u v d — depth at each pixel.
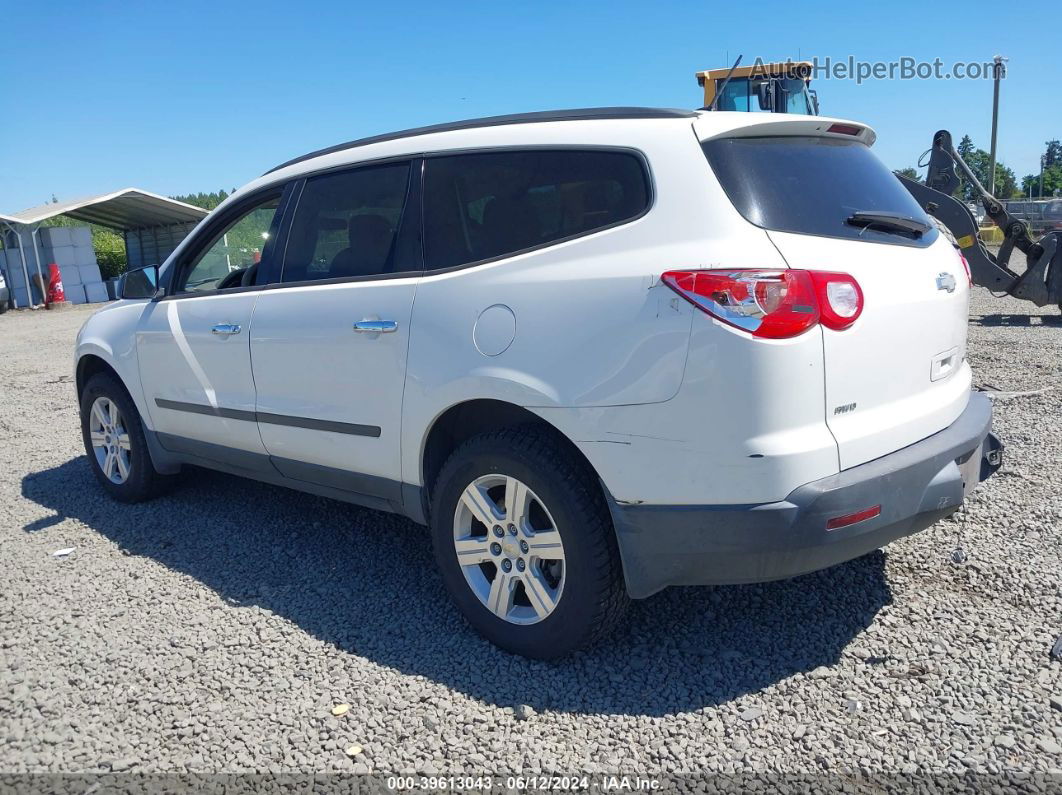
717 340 2.62
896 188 3.41
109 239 33.97
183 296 4.66
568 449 2.98
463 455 3.20
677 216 2.80
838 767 2.54
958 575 3.68
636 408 2.77
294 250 4.07
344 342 3.61
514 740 2.72
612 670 3.10
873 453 2.82
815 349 2.65
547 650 3.10
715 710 2.84
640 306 2.76
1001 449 3.56
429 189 3.51
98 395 5.20
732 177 2.82
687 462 2.71
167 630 3.53
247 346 4.12
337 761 2.65
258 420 4.13
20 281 24.72
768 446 2.62
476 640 3.36
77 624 3.60
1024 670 2.95
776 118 3.00
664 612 3.52
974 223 11.29
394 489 3.56
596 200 3.02
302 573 4.06
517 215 3.21
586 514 2.92
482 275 3.19
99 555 4.39
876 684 2.94
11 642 3.46
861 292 2.78
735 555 2.72
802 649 3.19
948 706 2.78
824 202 2.96
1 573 4.20
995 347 9.27
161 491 5.24
